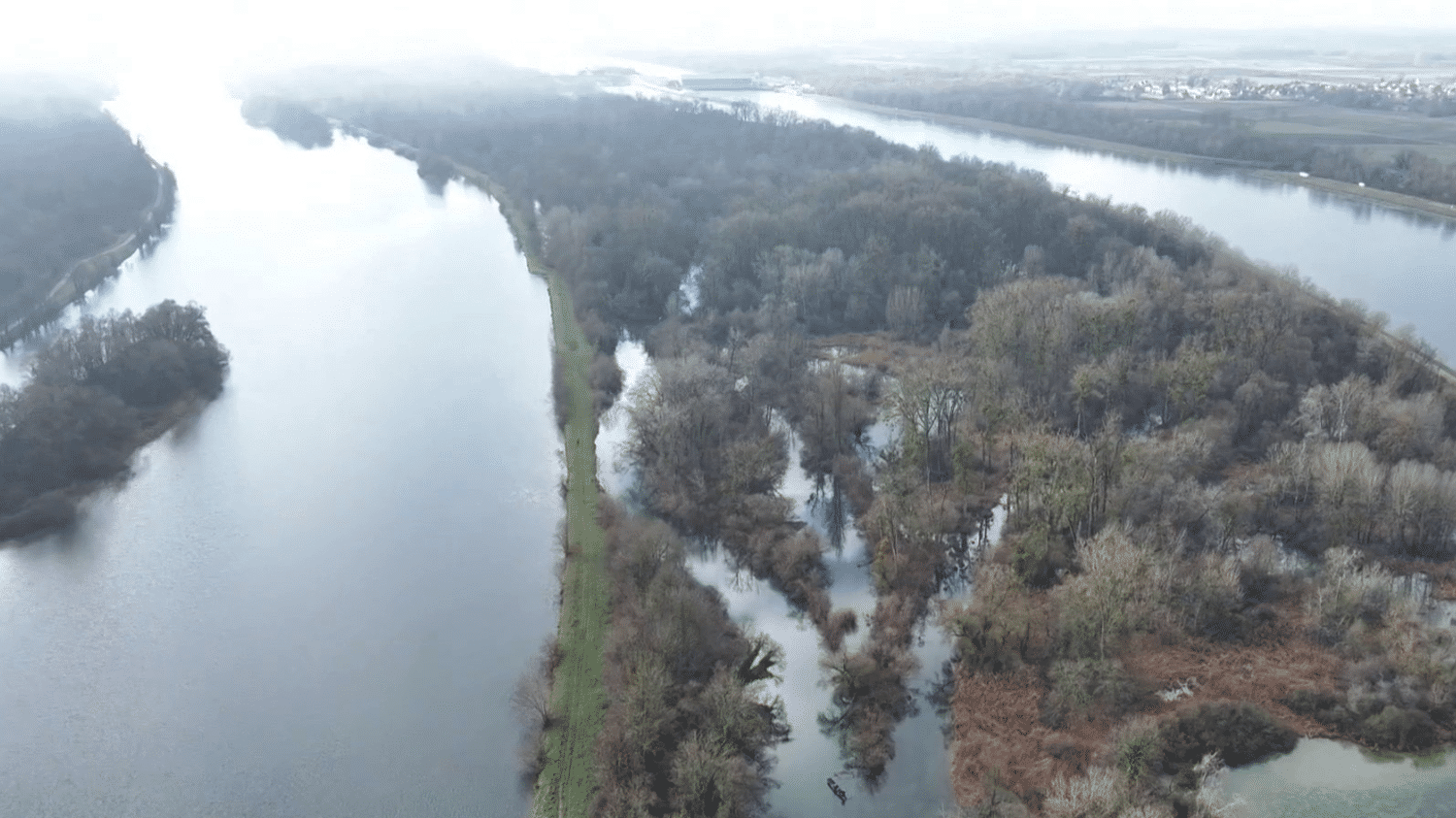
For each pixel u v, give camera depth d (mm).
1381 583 130500
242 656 138625
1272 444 167875
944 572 150375
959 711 121938
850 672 125750
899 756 117125
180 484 182500
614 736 112875
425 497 177375
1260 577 138625
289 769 119250
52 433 182500
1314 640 128125
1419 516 143500
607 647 129125
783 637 137750
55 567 159750
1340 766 111188
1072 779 106500
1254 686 121500
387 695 130375
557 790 111062
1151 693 120562
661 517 164250
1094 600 123000
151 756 121938
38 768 120750
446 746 121625
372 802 114312
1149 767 109375
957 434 177250
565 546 153625
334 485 181625
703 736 112812
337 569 157250
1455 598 135375
